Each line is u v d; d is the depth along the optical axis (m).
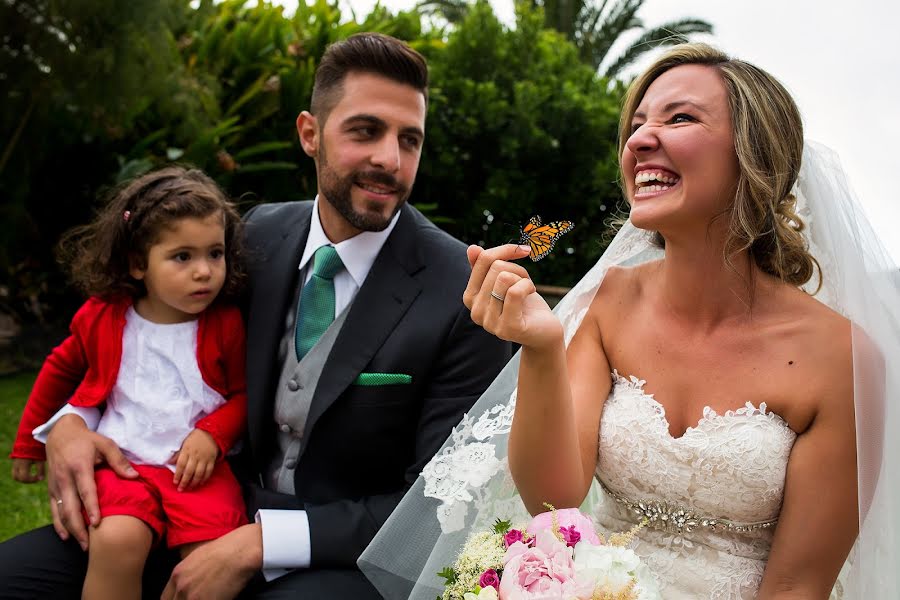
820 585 1.64
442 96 7.07
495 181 7.22
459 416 2.12
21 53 5.29
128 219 2.26
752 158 1.64
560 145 7.48
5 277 6.31
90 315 2.33
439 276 2.23
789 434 1.68
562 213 7.70
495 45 7.51
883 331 1.66
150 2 5.33
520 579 1.36
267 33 6.12
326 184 2.26
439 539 1.78
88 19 5.22
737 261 1.73
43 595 2.06
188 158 5.53
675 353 1.79
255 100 5.95
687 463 1.69
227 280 2.35
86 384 2.32
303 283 2.33
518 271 1.46
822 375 1.67
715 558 1.71
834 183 1.76
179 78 5.54
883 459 1.60
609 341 1.91
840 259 1.77
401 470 2.22
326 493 2.17
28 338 6.10
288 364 2.25
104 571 2.03
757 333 1.74
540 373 1.53
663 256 2.09
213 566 1.99
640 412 1.76
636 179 1.73
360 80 2.22
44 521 3.38
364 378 2.14
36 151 5.70
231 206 2.36
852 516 1.63
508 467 1.77
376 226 2.24
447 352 2.16
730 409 1.72
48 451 2.20
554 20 14.83
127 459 2.21
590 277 1.95
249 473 2.37
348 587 1.99
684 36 1.88
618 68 14.97
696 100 1.67
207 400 2.30
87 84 5.35
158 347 2.29
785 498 1.67
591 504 2.12
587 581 1.34
